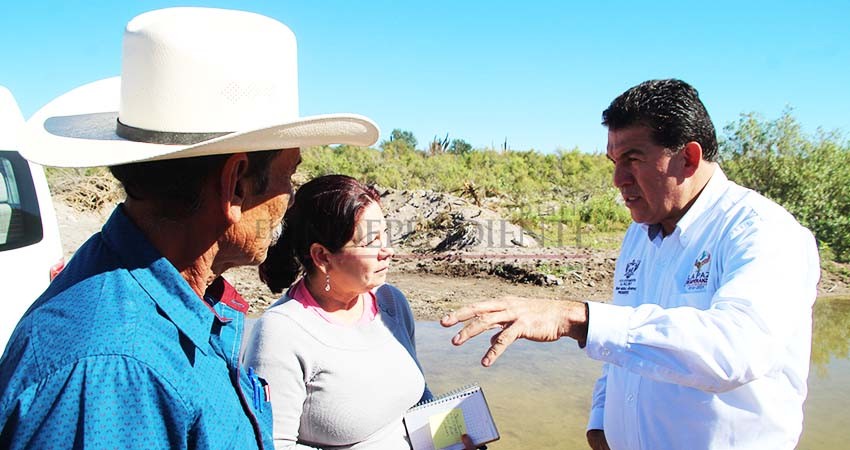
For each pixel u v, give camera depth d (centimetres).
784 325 166
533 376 551
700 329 162
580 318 172
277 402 192
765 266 176
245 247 138
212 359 125
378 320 226
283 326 201
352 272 202
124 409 101
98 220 1217
